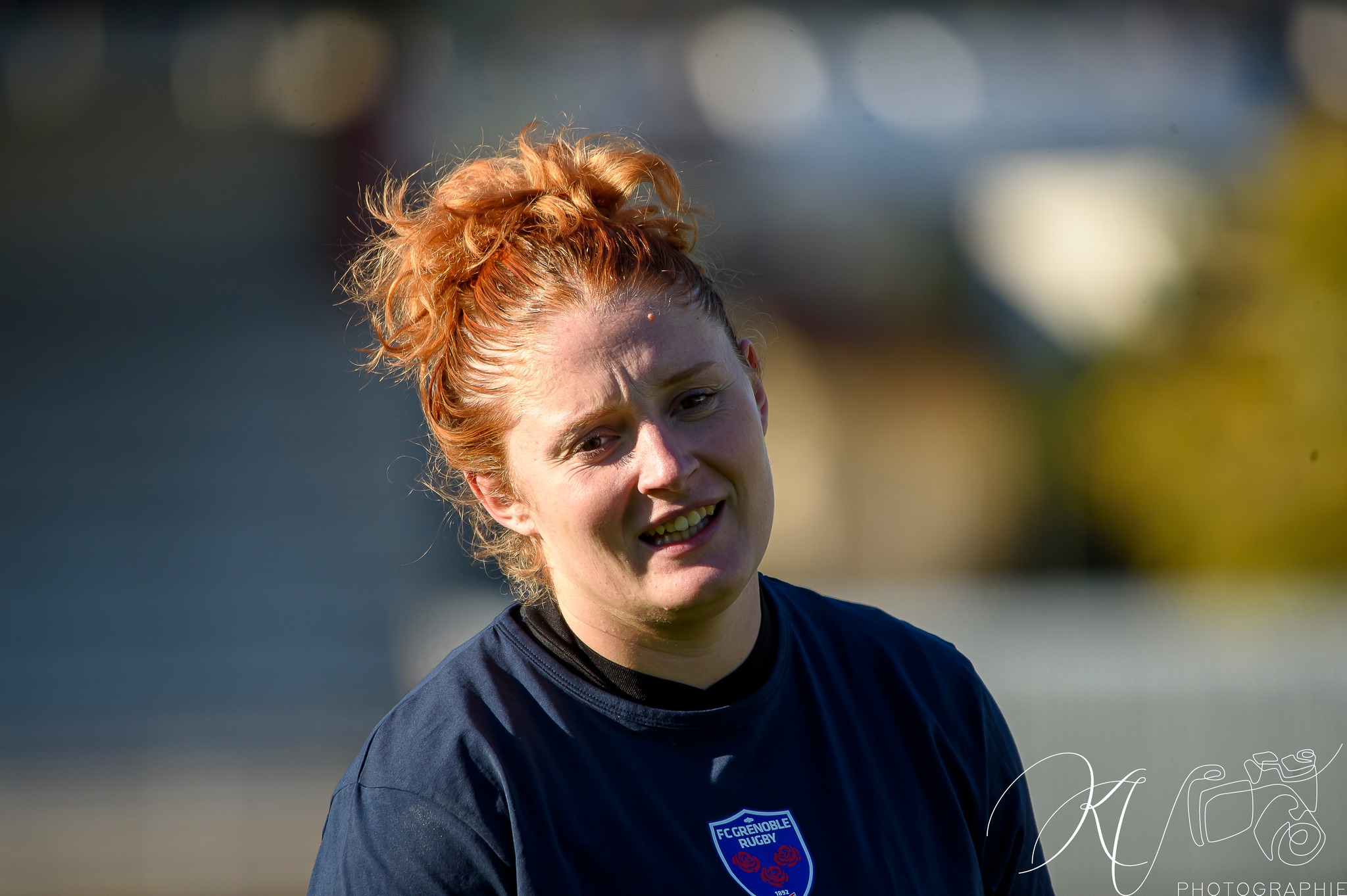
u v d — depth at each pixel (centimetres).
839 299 3825
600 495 537
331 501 3662
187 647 3316
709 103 3759
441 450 686
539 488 554
